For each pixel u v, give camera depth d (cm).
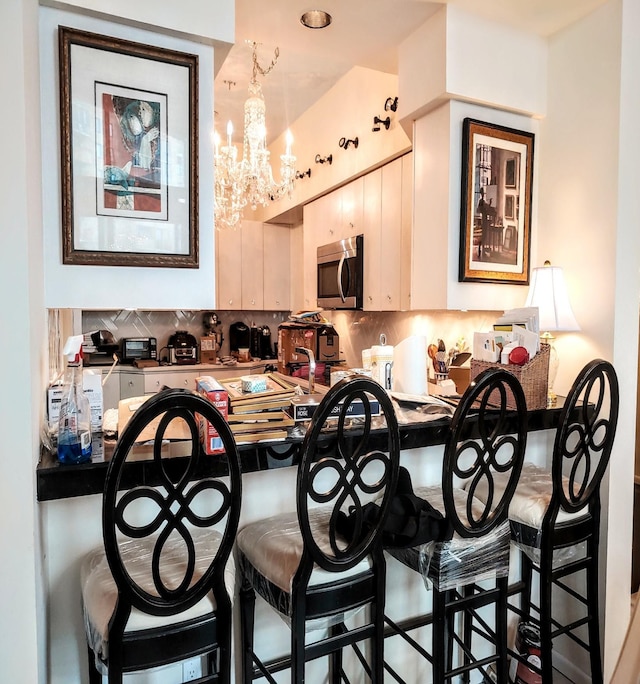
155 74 140
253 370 445
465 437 171
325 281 352
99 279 138
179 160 144
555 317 202
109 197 137
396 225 270
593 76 203
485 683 191
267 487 164
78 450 119
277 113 381
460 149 209
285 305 487
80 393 124
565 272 217
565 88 215
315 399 165
